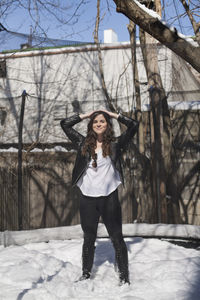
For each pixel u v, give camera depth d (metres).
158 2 4.59
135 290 2.31
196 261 2.86
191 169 4.02
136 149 4.22
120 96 4.14
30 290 2.26
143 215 4.16
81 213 2.59
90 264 2.55
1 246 3.64
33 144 4.20
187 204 4.02
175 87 4.04
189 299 2.13
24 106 4.06
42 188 4.20
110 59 4.07
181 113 4.07
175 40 3.25
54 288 2.33
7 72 4.06
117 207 2.56
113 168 2.61
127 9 3.26
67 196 4.21
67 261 3.19
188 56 3.23
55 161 4.22
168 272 2.60
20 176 4.09
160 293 2.26
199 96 4.02
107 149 2.55
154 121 4.07
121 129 4.09
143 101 4.31
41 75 4.08
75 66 4.05
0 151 4.14
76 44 4.06
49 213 4.19
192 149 4.02
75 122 2.74
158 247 3.53
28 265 2.83
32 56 4.06
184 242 3.80
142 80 4.37
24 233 3.87
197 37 3.74
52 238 3.96
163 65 4.07
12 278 2.56
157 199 4.05
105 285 2.47
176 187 4.06
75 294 2.27
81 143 2.72
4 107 4.10
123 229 4.00
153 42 4.50
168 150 4.06
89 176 2.56
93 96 4.08
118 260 2.51
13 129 4.12
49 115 4.19
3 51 4.25
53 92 4.12
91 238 2.57
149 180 4.14
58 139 4.19
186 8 3.90
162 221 4.04
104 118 2.59
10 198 4.12
